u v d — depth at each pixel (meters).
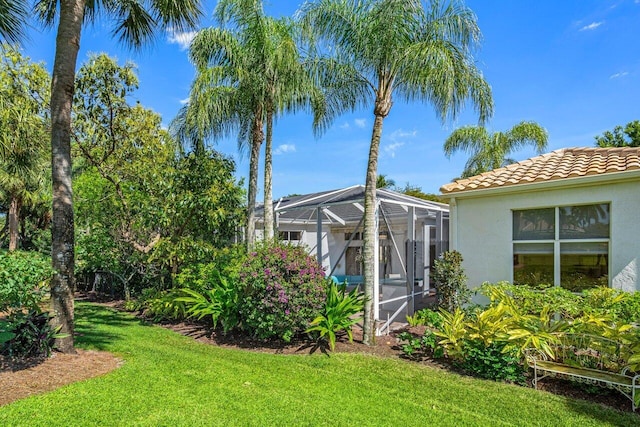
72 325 6.52
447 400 5.12
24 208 24.67
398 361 6.77
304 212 15.88
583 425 4.44
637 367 4.97
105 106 10.67
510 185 8.33
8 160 10.51
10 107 8.56
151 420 4.22
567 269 7.95
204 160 10.88
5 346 5.83
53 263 6.40
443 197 9.59
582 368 5.52
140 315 11.29
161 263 11.66
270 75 9.92
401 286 11.74
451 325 6.82
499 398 5.17
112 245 12.88
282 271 7.87
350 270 16.73
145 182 11.01
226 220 11.21
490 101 7.51
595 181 7.35
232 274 8.77
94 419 4.18
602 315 5.87
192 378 5.65
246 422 4.27
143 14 8.22
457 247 9.44
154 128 11.74
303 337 8.23
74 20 6.57
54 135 6.43
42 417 4.16
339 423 4.34
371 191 7.96
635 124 24.09
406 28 7.23
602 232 7.56
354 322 7.98
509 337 5.82
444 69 6.73
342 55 7.94
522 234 8.57
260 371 6.14
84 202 12.90
